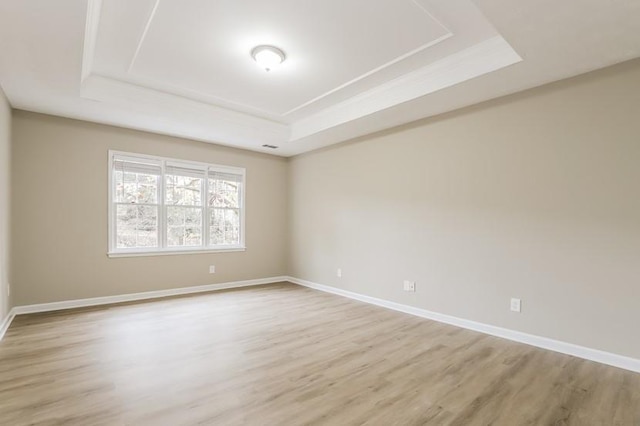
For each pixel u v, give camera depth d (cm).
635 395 225
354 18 256
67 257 424
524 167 326
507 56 275
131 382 234
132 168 476
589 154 287
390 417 197
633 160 266
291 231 639
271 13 250
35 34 235
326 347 305
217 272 558
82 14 213
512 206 334
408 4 238
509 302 334
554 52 254
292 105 445
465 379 246
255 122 492
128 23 262
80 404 206
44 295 409
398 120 423
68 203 425
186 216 529
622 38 233
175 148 514
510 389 231
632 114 266
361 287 493
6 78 307
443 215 393
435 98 347
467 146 372
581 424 192
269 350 297
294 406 207
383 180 465
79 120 432
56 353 282
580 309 290
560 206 303
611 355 272
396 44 293
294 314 414
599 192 282
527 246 323
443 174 394
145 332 338
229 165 573
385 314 419
